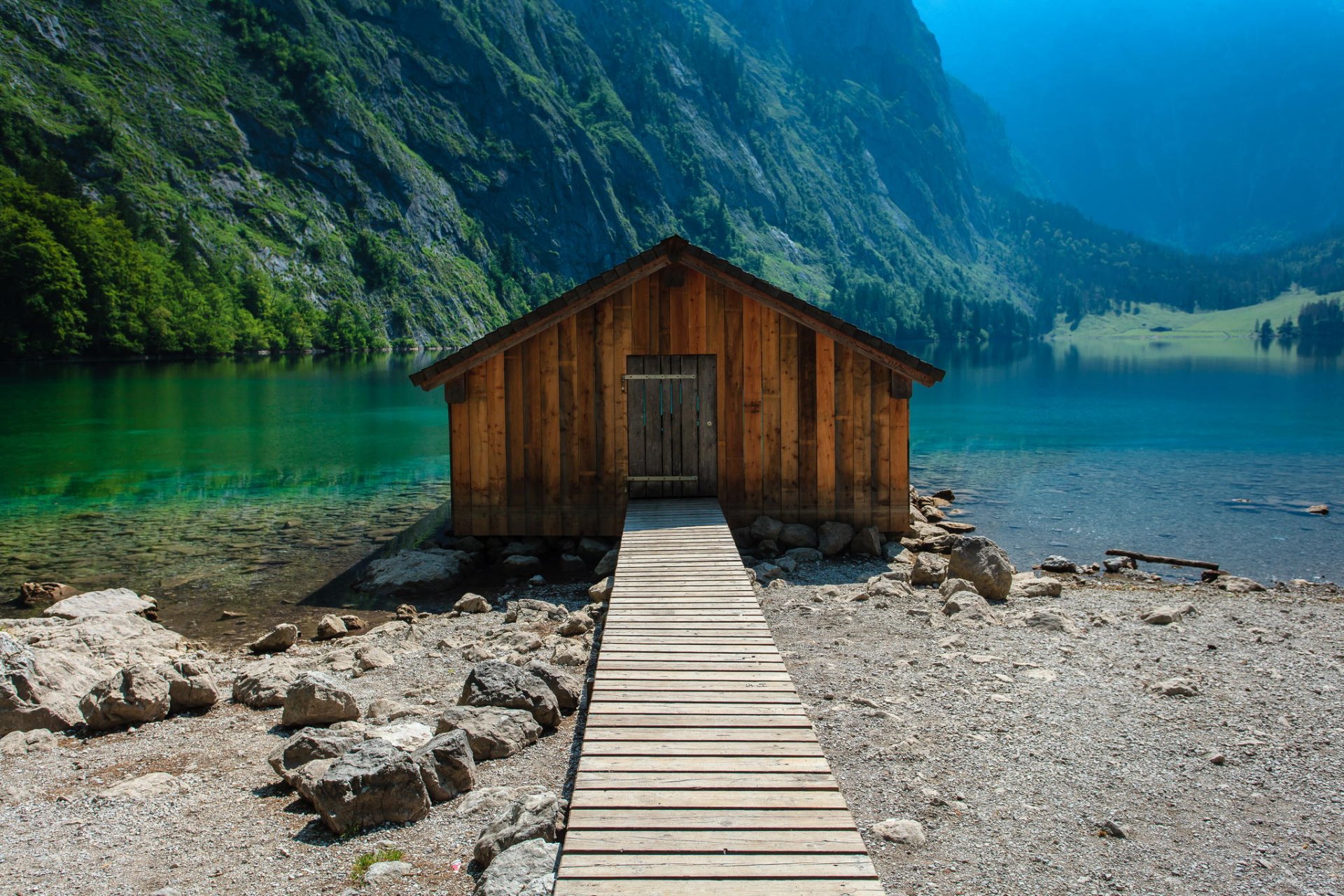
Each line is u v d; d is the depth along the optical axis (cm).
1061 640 1148
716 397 1783
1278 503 2433
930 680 1002
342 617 1465
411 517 2273
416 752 742
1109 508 2369
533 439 1788
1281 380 8006
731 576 1293
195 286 12325
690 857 587
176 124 16325
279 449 3497
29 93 14688
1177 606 1309
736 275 1747
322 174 17975
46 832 704
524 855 600
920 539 1845
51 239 9538
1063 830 687
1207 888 615
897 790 748
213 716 975
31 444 3619
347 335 14362
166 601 1564
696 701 841
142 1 18000
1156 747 829
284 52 18938
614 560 1659
